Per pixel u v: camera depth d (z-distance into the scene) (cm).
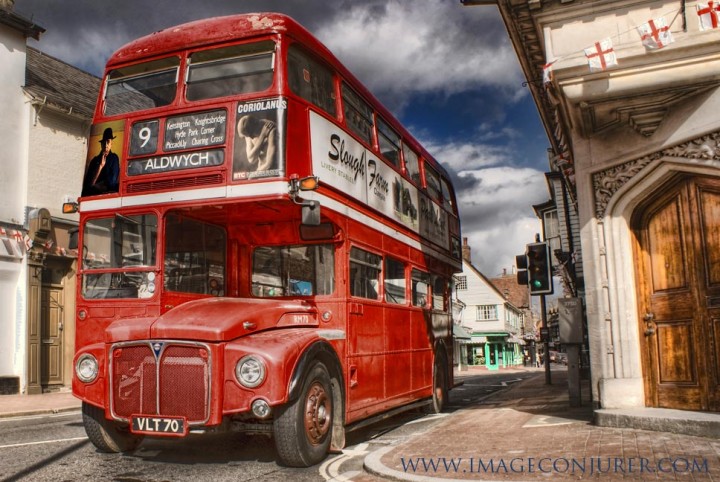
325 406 704
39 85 1902
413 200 1153
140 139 750
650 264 848
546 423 873
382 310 938
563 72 768
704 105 746
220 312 666
